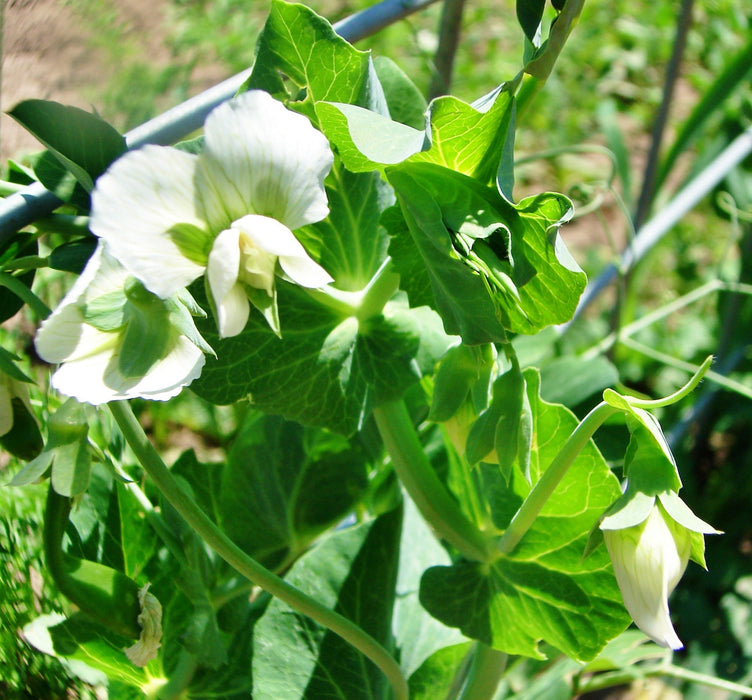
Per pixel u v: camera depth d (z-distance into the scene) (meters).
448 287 0.17
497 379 0.18
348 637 0.20
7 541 0.22
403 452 0.21
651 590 0.16
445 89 0.31
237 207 0.15
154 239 0.14
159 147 0.14
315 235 0.22
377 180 0.21
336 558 0.24
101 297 0.15
